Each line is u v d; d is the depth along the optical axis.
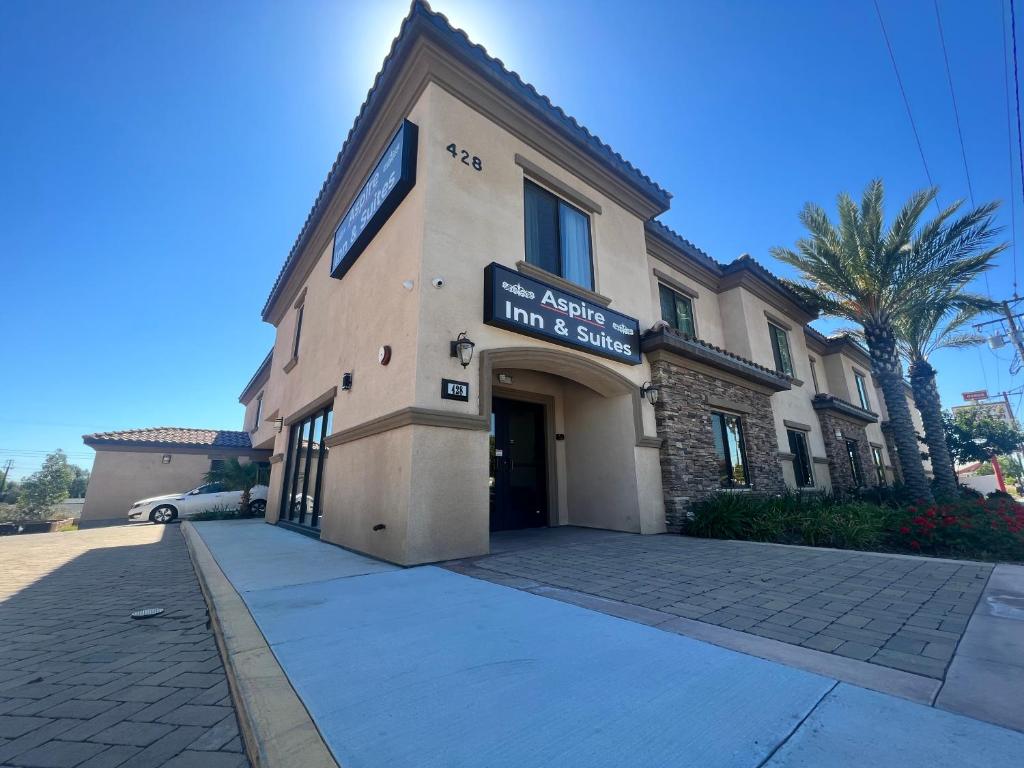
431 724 2.00
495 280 6.72
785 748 1.80
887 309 12.55
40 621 4.12
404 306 6.48
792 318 15.41
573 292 8.22
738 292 13.16
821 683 2.34
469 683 2.38
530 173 8.15
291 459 12.14
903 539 7.16
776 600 3.88
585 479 9.14
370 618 3.47
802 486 13.05
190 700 2.57
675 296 12.06
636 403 8.53
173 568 6.82
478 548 5.91
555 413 9.69
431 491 5.63
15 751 2.06
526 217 7.97
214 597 4.13
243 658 2.73
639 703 2.16
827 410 15.03
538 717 2.05
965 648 2.79
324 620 3.43
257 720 2.04
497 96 7.64
